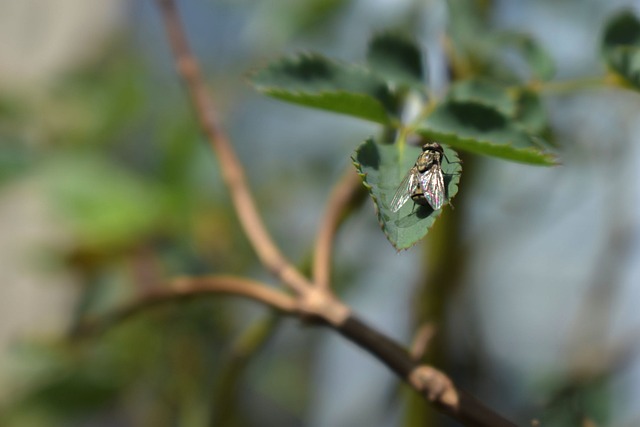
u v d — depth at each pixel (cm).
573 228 55
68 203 41
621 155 46
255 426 54
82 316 42
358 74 24
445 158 22
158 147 48
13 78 63
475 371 45
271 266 28
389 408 40
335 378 59
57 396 41
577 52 43
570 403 38
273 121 56
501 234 50
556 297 55
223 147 30
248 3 53
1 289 67
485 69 30
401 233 21
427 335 25
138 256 41
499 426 24
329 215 29
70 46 66
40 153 43
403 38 26
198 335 45
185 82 31
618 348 44
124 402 46
